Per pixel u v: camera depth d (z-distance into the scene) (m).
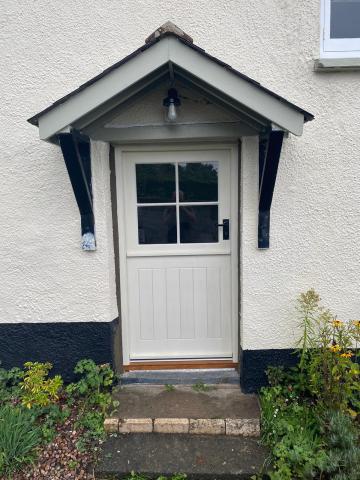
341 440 2.35
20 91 2.97
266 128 2.58
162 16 2.88
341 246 2.98
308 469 2.26
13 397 2.94
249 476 2.35
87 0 2.89
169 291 3.28
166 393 3.05
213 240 3.22
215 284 3.26
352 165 2.92
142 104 2.85
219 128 2.84
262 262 2.99
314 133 2.91
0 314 3.14
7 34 2.93
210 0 2.86
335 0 2.97
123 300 3.26
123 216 3.18
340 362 2.64
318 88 2.88
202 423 2.66
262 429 2.64
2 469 2.38
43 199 3.03
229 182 3.13
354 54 2.92
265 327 3.03
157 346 3.34
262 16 2.85
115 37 2.91
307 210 2.96
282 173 2.93
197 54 2.30
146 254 3.23
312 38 2.86
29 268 3.08
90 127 2.75
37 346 3.15
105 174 2.96
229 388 3.13
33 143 3.00
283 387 2.96
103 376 3.06
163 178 3.17
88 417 2.77
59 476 2.38
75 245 3.04
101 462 2.45
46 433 2.62
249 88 2.35
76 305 3.09
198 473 2.36
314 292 2.91
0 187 3.03
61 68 2.95
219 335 3.32
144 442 2.61
